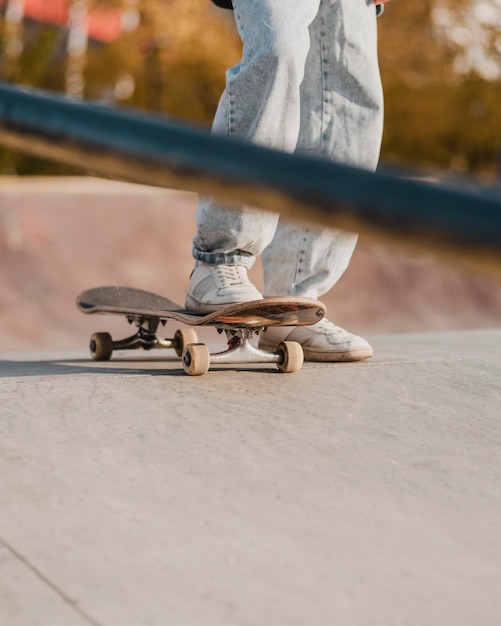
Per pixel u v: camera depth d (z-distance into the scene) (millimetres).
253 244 2746
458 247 329
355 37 2887
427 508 1529
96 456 1761
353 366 2855
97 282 9688
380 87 2955
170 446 1846
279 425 2045
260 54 2527
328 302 9812
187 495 1548
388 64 17109
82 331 8336
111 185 12961
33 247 10016
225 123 2607
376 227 344
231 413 2139
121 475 1648
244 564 1241
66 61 16203
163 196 12086
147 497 1530
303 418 2117
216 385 2467
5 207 10852
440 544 1355
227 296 2699
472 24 16828
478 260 328
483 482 1691
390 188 346
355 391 2449
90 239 10578
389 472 1730
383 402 2326
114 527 1380
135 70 16406
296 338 3008
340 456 1825
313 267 2982
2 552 1264
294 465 1750
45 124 442
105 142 418
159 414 2102
